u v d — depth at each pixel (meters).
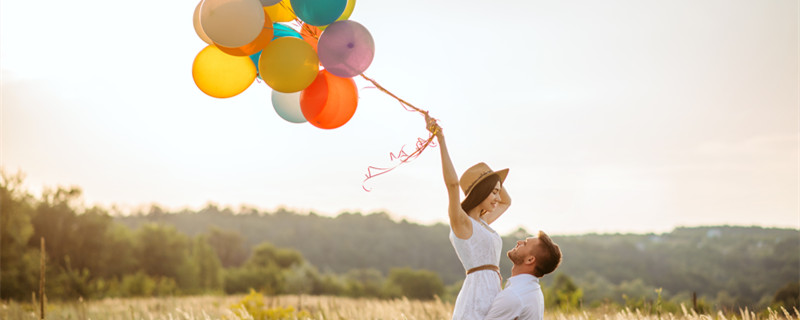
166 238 57.44
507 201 4.66
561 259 3.86
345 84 4.81
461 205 4.16
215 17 4.17
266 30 4.46
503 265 71.50
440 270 160.62
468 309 3.86
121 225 57.16
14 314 9.23
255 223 195.75
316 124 4.84
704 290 97.06
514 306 3.69
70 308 10.88
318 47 4.44
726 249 112.94
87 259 46.97
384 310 8.58
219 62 4.71
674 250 123.19
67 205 46.44
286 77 4.41
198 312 9.27
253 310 9.48
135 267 54.34
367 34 4.50
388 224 190.75
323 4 4.32
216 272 60.56
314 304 13.09
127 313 9.28
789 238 106.06
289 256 90.12
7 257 27.55
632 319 6.43
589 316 7.25
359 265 163.75
